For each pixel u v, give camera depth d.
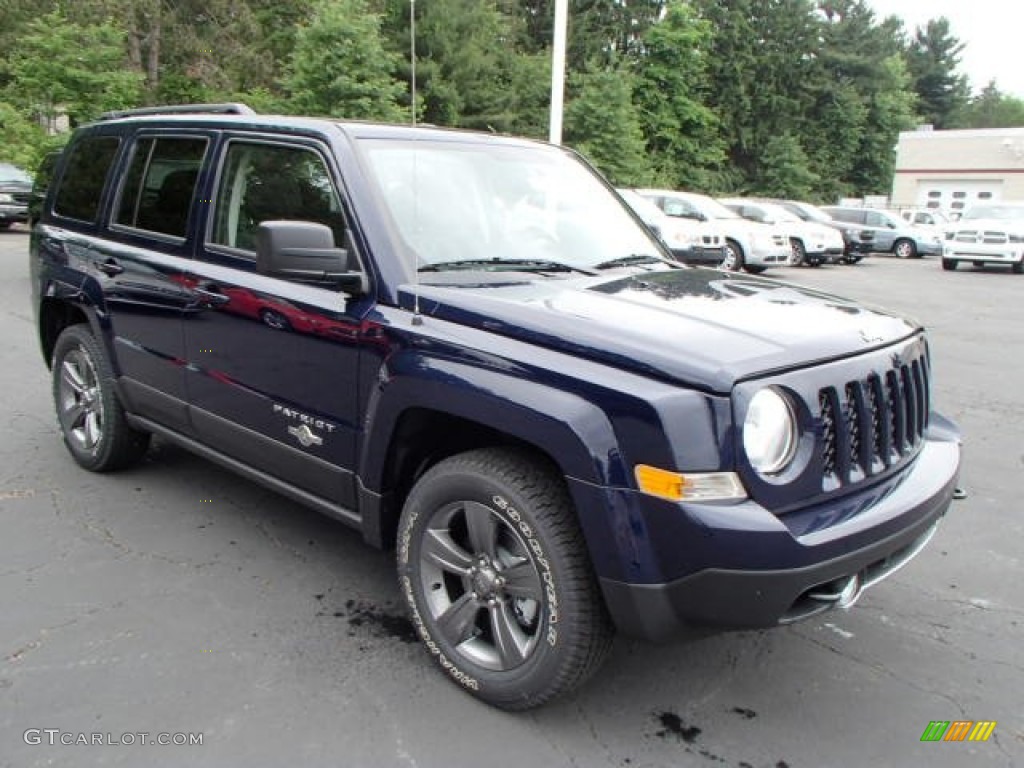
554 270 3.47
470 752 2.69
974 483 5.38
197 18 30.41
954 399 7.63
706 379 2.41
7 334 8.77
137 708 2.83
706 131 45.38
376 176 3.33
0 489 4.64
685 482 2.38
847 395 2.69
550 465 2.74
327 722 2.80
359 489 3.22
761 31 51.72
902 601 3.81
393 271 3.10
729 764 2.70
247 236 3.69
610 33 45.44
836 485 2.63
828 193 54.72
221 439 3.90
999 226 21.45
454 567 2.96
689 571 2.40
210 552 3.99
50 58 21.91
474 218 3.50
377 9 30.02
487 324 2.81
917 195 42.94
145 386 4.29
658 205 18.88
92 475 4.89
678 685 3.11
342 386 3.20
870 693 3.10
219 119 3.95
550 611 2.66
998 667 3.30
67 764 2.56
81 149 4.96
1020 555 4.32
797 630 3.53
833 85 54.31
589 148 33.94
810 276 19.64
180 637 3.27
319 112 23.12
